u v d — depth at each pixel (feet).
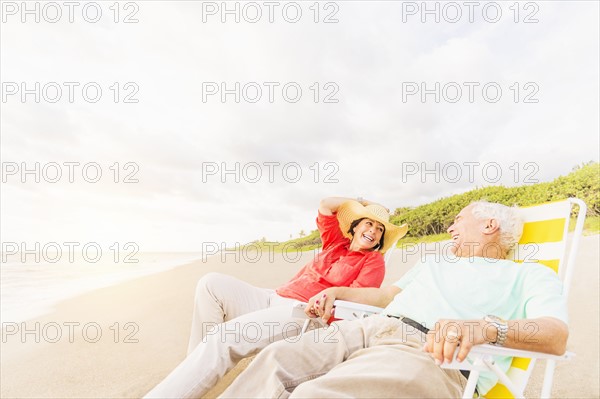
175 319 15.49
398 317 6.47
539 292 5.51
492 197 30.17
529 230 6.95
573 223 27.35
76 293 21.66
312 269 9.18
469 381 4.49
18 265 34.88
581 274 17.69
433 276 6.42
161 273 26.63
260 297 8.76
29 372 10.32
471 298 5.97
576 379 9.41
